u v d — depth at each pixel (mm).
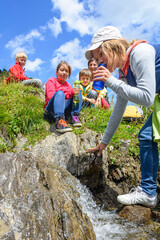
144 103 1650
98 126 3344
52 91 3244
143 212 1992
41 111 3363
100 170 2771
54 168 2023
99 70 1778
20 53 5637
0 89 3928
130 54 1741
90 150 2531
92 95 4188
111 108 4316
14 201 1249
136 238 1672
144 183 2090
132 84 1861
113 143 3215
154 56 1725
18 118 2902
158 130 1912
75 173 2596
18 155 1627
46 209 1293
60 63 3436
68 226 1347
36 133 2838
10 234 1022
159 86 1876
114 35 1813
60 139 2646
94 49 1866
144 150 2059
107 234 1739
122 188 2842
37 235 1114
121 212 2105
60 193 1582
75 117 3236
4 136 2654
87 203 2268
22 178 1481
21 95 3795
